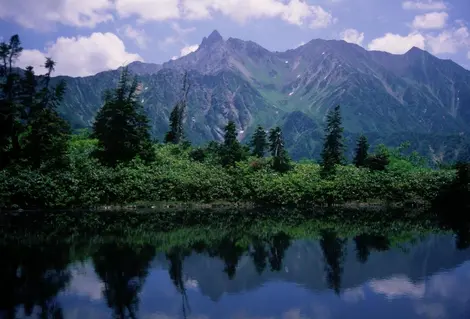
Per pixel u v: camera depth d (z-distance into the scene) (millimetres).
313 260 17469
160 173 32906
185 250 19109
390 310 11961
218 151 38938
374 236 22547
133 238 21469
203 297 13055
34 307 12086
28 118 34062
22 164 30953
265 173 35125
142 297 13008
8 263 16438
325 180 34312
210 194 33156
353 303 12523
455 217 29812
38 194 28531
